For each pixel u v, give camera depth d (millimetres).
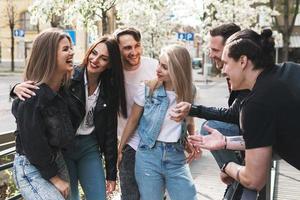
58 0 8031
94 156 3436
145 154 3449
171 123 3414
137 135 3613
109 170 3506
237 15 17156
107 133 3455
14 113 2740
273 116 2174
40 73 2787
